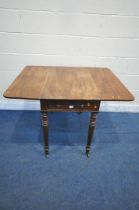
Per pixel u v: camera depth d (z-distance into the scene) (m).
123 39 1.67
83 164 1.37
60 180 1.23
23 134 1.66
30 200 1.10
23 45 1.66
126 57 1.76
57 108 1.13
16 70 1.79
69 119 1.92
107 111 2.08
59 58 1.74
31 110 2.04
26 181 1.21
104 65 1.80
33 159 1.40
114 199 1.13
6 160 1.37
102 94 1.08
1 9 1.48
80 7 1.50
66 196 1.13
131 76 1.88
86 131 1.75
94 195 1.15
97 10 1.52
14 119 1.87
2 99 1.96
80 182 1.23
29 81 1.24
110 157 1.46
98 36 1.64
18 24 1.55
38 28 1.58
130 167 1.38
